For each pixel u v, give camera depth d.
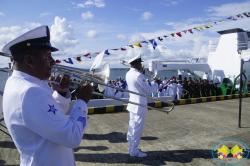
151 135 7.75
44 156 1.82
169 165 5.50
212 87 17.58
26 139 1.81
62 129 1.76
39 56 1.87
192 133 7.93
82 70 2.75
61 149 1.91
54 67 2.56
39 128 1.73
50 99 1.81
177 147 6.62
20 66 1.86
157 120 9.87
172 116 10.65
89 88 2.09
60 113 1.82
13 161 5.67
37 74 1.88
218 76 20.56
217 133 7.90
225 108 12.91
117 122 9.59
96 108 11.38
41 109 1.73
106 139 7.38
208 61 21.27
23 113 1.72
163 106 13.33
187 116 10.66
